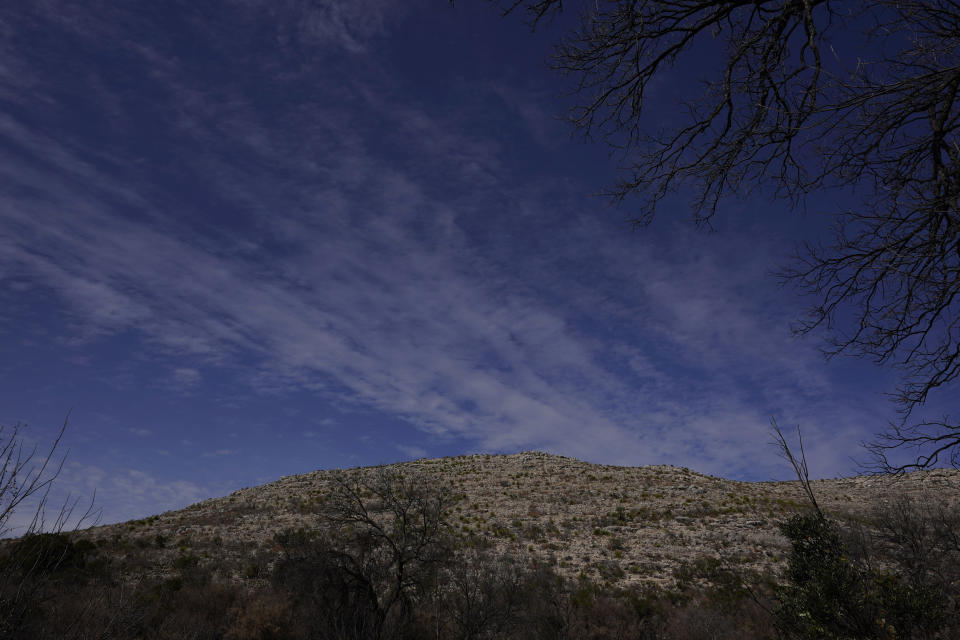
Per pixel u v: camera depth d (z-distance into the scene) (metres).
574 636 13.60
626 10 5.13
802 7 4.62
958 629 5.51
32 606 4.06
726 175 5.71
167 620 11.48
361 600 13.09
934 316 5.07
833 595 5.82
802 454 5.04
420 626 12.70
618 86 5.78
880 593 5.75
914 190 4.82
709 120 5.56
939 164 4.69
